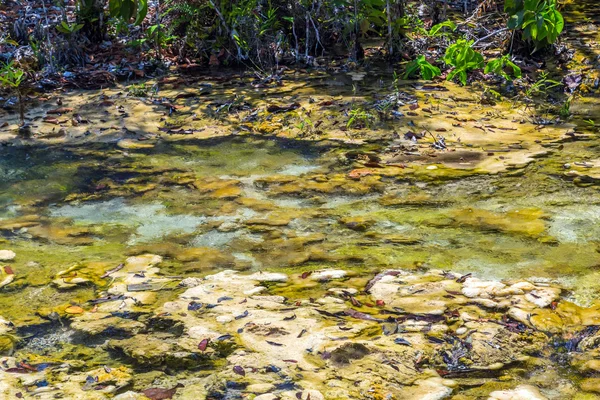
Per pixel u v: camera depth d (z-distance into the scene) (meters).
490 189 4.18
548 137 4.98
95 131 5.26
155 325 2.90
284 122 5.35
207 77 6.45
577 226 3.70
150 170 4.60
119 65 6.68
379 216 3.90
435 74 6.06
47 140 5.11
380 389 2.46
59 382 2.55
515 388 2.48
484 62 6.25
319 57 6.94
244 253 3.55
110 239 3.73
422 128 5.16
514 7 6.22
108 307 3.05
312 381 2.51
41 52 6.68
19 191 4.34
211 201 4.14
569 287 3.14
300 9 7.09
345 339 2.75
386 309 2.98
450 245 3.56
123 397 2.46
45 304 3.11
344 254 3.50
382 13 6.69
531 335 2.79
